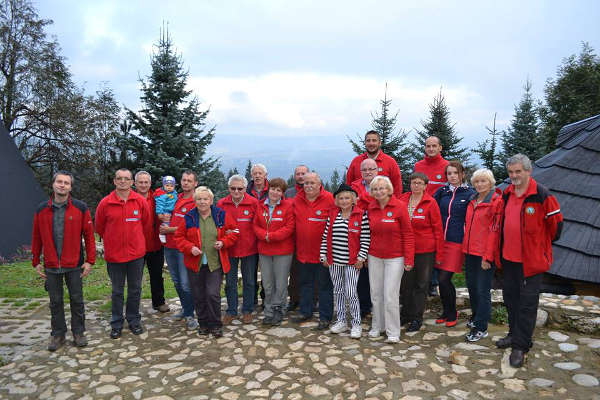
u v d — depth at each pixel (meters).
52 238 4.51
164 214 5.27
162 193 5.42
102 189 19.27
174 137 15.14
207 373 3.90
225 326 5.14
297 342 4.52
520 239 3.71
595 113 20.61
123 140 15.16
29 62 19.66
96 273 9.16
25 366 4.20
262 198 5.46
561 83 21.64
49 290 4.59
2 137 13.09
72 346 4.69
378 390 3.43
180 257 5.19
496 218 3.97
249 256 5.20
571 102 21.09
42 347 4.70
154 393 3.57
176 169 14.76
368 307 5.31
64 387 3.73
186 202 5.24
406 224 4.30
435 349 4.18
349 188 4.56
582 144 6.51
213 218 4.78
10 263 11.66
